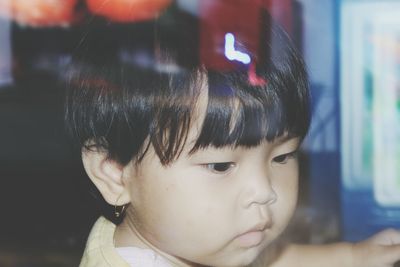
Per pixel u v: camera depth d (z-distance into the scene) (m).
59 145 3.03
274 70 0.87
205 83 0.82
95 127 0.89
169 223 0.85
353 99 2.97
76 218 2.55
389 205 2.78
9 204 2.70
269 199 0.85
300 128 0.89
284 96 0.86
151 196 0.85
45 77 3.52
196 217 0.84
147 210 0.86
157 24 0.88
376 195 2.81
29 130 3.21
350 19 3.03
